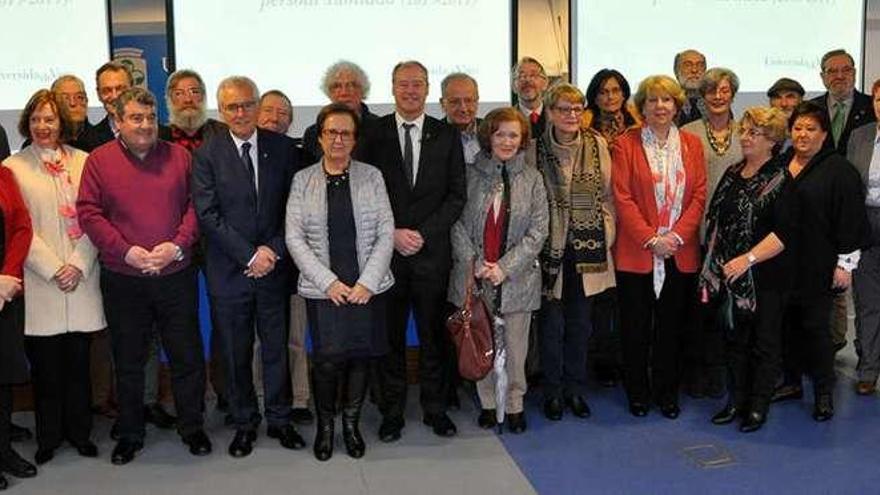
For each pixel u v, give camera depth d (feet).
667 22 18.62
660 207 12.17
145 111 10.61
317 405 11.45
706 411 12.98
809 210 11.93
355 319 11.03
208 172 11.01
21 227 10.63
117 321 11.18
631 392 12.88
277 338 11.63
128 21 17.17
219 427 12.63
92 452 11.66
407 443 11.91
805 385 14.05
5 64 16.97
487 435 12.16
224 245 10.99
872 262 13.37
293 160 11.59
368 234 11.13
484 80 18.22
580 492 10.34
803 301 12.23
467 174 11.89
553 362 12.64
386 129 11.78
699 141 12.46
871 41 20.29
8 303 10.45
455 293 11.80
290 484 10.68
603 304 14.07
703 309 12.94
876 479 10.56
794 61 19.19
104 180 10.80
